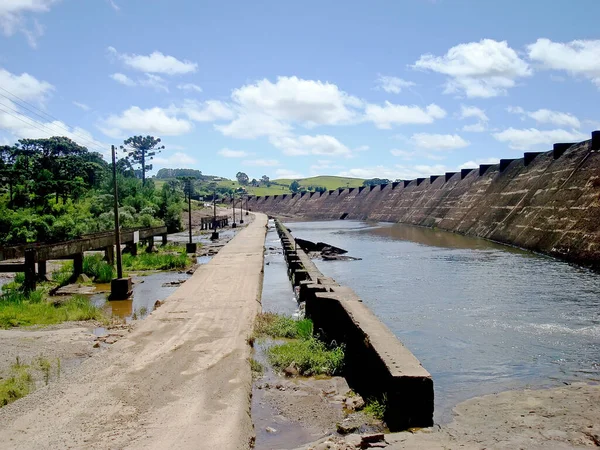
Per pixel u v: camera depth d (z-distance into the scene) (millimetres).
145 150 147875
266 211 173000
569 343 15781
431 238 59219
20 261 34031
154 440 8328
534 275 28859
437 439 8852
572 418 9883
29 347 14523
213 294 21828
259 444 8875
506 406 10719
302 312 19641
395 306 22062
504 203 57688
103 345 14805
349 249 49188
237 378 11289
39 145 110312
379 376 10430
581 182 41031
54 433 8648
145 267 33562
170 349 13500
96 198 70312
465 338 16672
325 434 9289
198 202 135125
